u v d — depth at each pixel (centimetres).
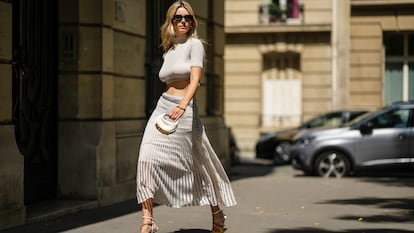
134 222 792
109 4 967
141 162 643
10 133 745
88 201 927
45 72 928
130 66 1046
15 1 854
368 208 917
